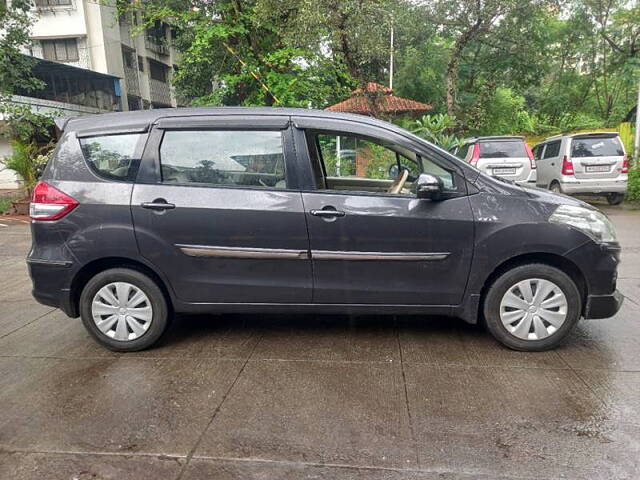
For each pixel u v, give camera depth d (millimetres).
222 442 2629
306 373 3404
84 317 3791
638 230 8859
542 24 16359
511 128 21359
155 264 3674
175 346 3922
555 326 3611
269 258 3633
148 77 29656
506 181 3824
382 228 3562
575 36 19203
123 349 3814
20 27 13781
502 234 3529
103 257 3689
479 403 2967
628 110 20906
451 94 14406
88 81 23609
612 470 2346
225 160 3682
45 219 3697
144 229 3639
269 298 3723
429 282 3637
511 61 16922
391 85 17484
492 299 3635
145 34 28641
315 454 2516
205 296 3730
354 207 3572
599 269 3555
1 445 2635
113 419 2867
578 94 21766
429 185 3416
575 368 3410
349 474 2359
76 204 3662
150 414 2912
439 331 4137
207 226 3619
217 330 4254
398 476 2338
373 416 2848
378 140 3697
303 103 11969
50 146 14070
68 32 24125
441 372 3383
